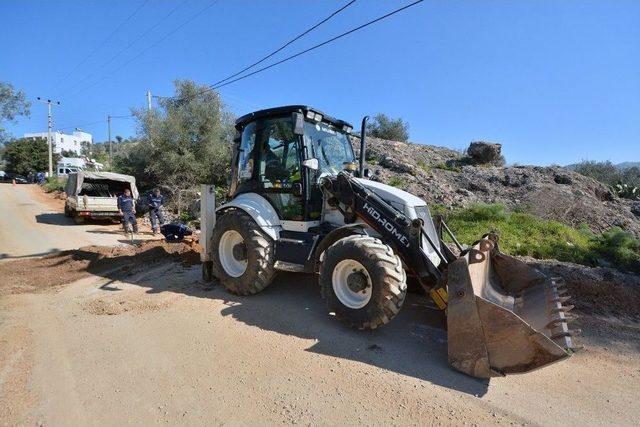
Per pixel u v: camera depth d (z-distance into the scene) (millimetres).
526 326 2975
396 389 3082
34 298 5469
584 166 20031
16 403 2916
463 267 3326
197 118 18641
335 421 2705
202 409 2836
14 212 18109
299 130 4574
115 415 2773
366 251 3834
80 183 14883
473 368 3213
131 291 5668
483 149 17734
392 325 4305
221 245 5379
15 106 19438
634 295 5410
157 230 12797
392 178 14406
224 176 19031
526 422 2705
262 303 4973
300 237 4879
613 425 2691
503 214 10500
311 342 3904
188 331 4188
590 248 8680
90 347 3846
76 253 8430
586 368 3512
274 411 2814
